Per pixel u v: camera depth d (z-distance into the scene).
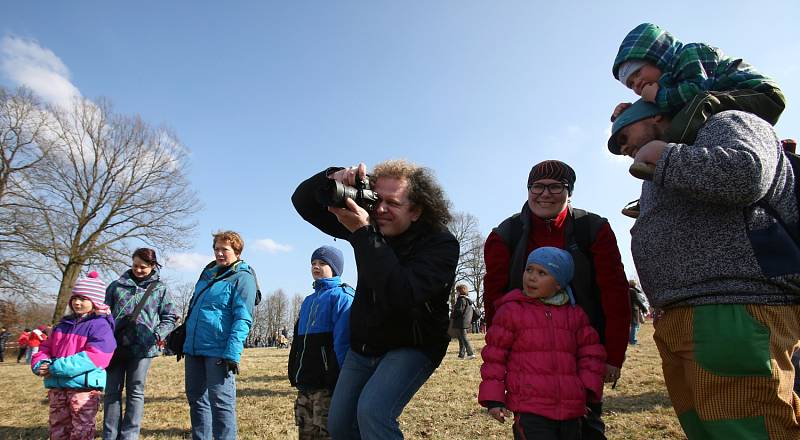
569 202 2.64
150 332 4.48
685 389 1.94
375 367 2.54
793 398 1.63
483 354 2.48
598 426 2.35
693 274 1.73
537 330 2.37
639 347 11.70
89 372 3.95
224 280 4.09
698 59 1.90
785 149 1.95
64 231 24.05
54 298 24.34
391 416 2.27
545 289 2.40
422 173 2.60
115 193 25.95
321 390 3.43
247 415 5.60
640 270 2.00
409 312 2.27
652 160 1.72
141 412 4.39
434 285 2.29
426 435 4.54
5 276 22.44
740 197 1.55
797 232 1.71
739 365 1.59
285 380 8.54
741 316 1.61
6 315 26.27
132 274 4.70
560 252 2.43
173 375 9.59
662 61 1.99
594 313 2.49
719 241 1.68
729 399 1.62
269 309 77.94
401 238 2.57
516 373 2.36
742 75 1.82
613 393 5.93
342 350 3.16
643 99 2.06
